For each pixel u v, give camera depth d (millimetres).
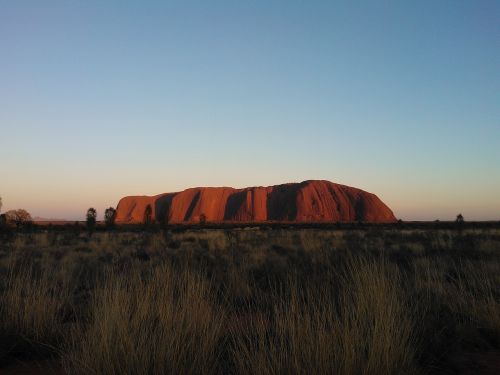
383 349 3852
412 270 10227
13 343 4977
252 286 8633
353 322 4277
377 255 13070
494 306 6219
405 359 3975
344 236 31141
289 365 3674
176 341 4031
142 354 3830
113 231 47094
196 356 3928
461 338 5496
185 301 5098
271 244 22781
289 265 10602
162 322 4480
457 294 7070
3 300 6305
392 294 5305
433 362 4738
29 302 5965
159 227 46344
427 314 6117
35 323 5543
